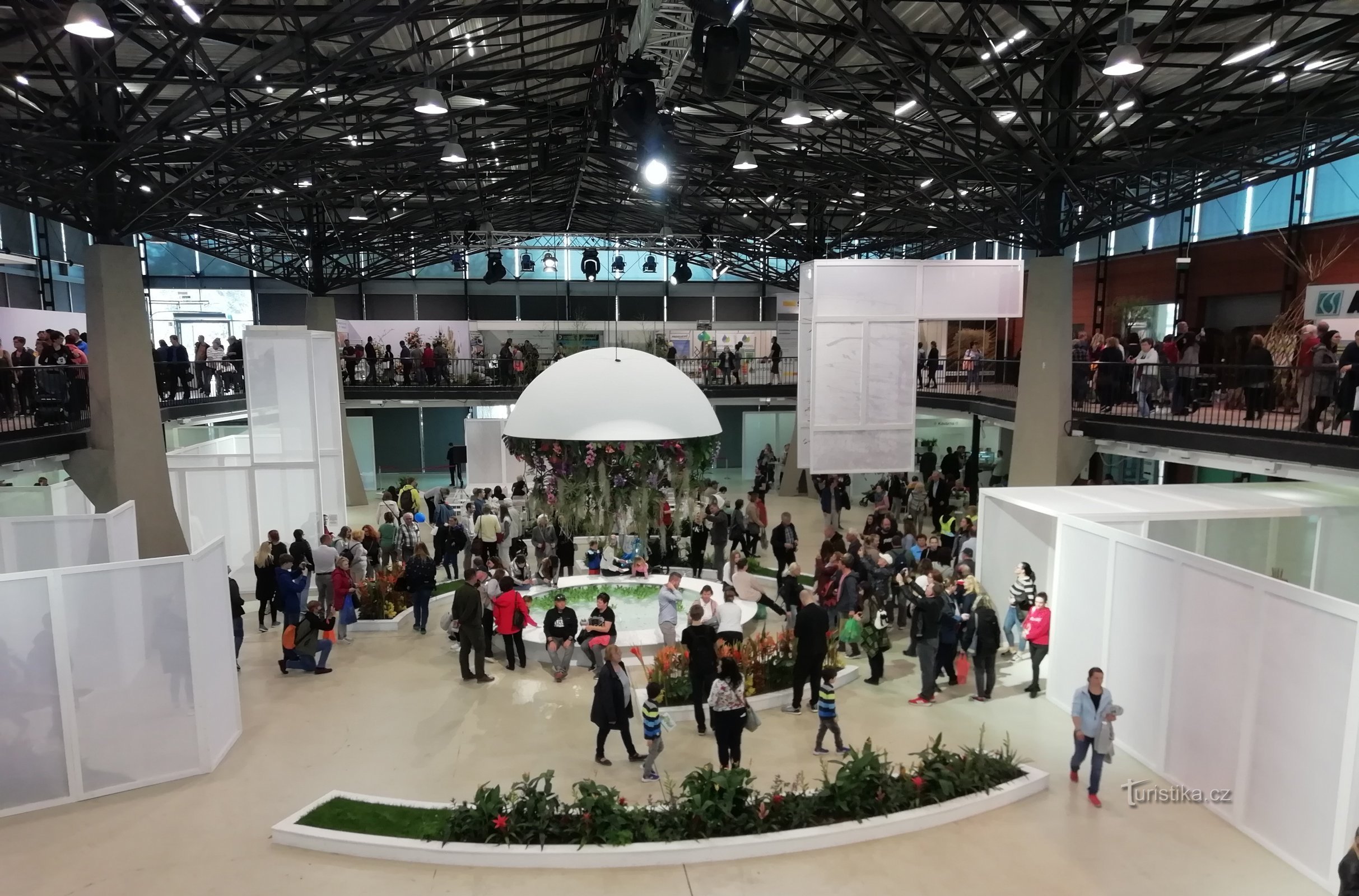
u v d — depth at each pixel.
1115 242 22.38
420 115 14.05
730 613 9.89
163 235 19.62
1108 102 11.36
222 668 8.16
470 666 10.54
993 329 25.59
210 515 14.04
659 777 7.58
